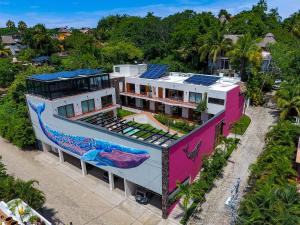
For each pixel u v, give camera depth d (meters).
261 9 103.31
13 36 153.38
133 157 25.30
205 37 66.06
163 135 31.83
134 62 83.25
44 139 37.72
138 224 24.28
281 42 66.56
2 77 74.69
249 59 53.16
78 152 31.75
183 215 24.83
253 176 27.44
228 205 24.56
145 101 54.06
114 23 134.62
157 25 98.44
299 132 30.12
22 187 24.45
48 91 34.28
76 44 103.25
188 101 44.66
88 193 29.17
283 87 43.81
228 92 38.03
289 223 15.83
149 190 26.88
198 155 29.50
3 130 43.50
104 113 41.22
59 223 24.78
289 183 22.45
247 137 38.81
